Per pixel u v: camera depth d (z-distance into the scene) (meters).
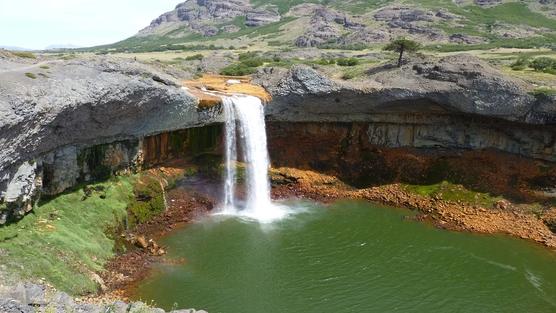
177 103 41.75
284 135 53.97
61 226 32.28
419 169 51.94
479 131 50.97
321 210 46.88
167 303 29.00
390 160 53.44
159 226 40.34
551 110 44.31
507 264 36.56
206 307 28.84
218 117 46.25
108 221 35.88
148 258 34.56
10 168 27.97
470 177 49.50
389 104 50.19
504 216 44.56
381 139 54.31
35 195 31.86
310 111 52.06
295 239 39.69
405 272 34.78
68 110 31.06
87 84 33.00
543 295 32.34
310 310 29.17
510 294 32.28
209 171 48.19
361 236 40.88
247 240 39.06
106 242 34.22
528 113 45.66
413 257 37.25
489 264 36.50
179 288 30.78
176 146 46.31
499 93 45.69
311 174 53.34
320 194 50.88
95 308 22.36
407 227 43.16
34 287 23.14
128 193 40.00
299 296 30.75
